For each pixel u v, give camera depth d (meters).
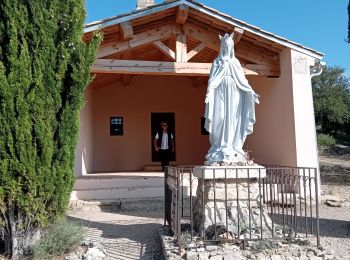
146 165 14.38
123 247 5.64
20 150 4.86
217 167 5.27
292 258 4.52
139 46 9.12
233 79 5.71
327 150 22.73
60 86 5.25
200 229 5.32
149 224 7.19
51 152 5.07
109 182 9.62
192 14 9.02
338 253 5.30
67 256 5.03
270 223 5.44
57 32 5.30
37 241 5.08
